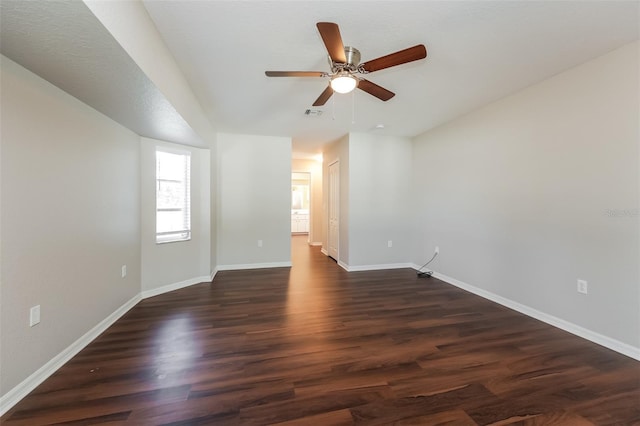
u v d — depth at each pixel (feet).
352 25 5.80
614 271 6.73
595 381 5.50
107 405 4.74
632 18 5.53
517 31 5.99
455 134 12.10
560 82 7.86
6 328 4.71
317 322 8.27
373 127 13.47
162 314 8.77
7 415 4.50
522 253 9.04
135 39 4.91
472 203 11.18
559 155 7.91
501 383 5.43
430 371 5.82
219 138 14.60
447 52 6.82
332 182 18.16
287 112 11.15
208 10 5.32
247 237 15.11
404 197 15.52
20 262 5.00
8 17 3.68
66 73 5.32
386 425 4.39
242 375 5.63
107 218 7.86
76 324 6.49
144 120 8.18
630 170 6.42
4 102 4.71
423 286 12.02
